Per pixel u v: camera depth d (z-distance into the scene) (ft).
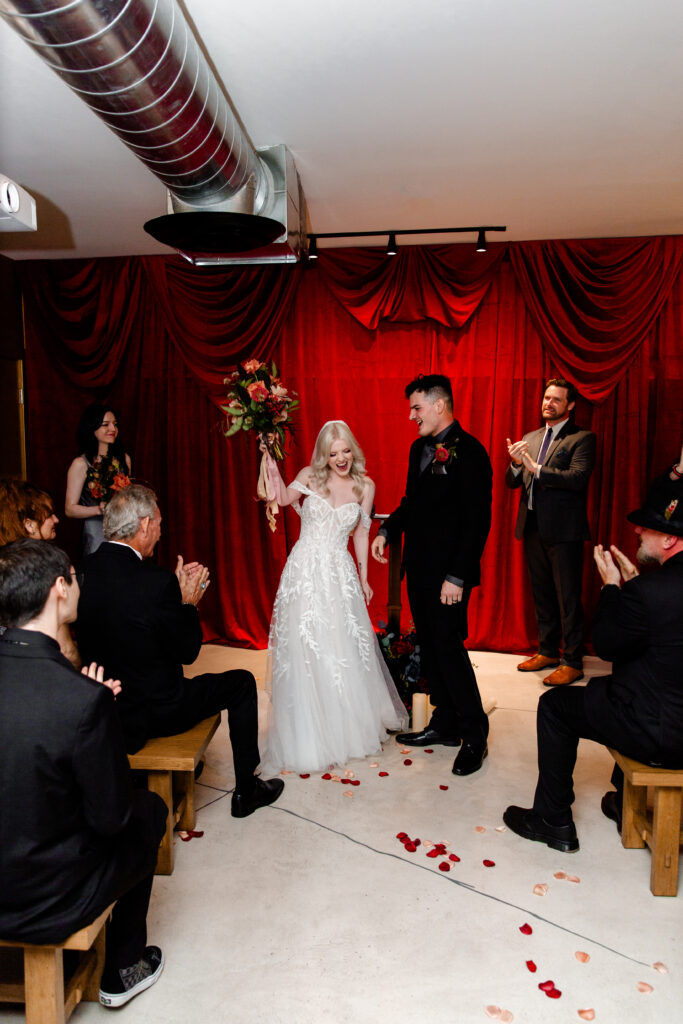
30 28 5.07
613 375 15.10
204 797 9.84
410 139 10.55
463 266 15.52
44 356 16.97
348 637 10.78
